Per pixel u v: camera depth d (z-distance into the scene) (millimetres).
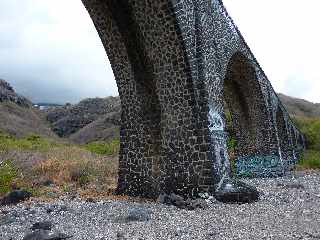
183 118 11703
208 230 7469
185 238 6859
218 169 11375
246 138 22734
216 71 13039
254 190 11156
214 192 10953
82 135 65812
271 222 8180
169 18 11195
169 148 11914
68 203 10945
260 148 22219
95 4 12117
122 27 12211
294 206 10266
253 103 21844
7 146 23438
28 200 11422
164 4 11062
